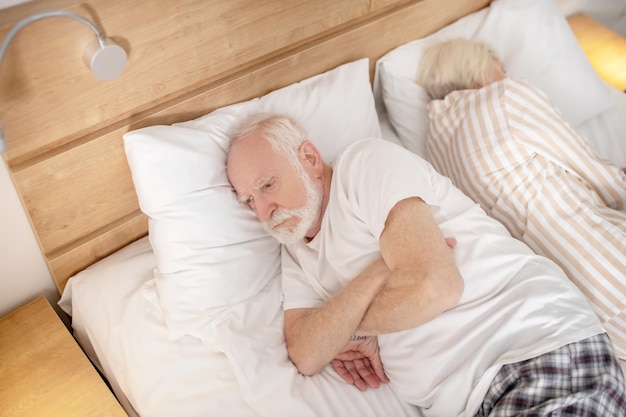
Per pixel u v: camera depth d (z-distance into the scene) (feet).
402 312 3.63
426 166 4.26
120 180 4.16
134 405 3.83
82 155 3.82
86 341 4.45
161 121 4.13
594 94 6.02
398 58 5.48
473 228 4.11
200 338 4.00
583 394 3.47
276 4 4.24
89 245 4.32
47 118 3.55
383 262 3.88
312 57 4.84
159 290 4.09
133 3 3.48
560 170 4.72
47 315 4.27
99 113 3.76
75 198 4.00
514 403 3.51
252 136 4.13
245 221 4.29
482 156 4.84
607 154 5.87
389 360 3.99
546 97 4.90
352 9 4.86
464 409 3.76
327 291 4.22
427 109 5.35
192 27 3.85
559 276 4.05
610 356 3.68
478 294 3.89
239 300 4.19
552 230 4.57
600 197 4.89
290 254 4.54
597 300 4.41
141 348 3.97
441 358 3.75
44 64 3.34
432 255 3.58
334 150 4.84
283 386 3.78
